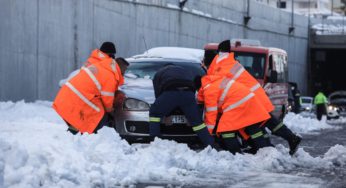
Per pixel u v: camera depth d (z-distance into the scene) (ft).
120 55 140.56
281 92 94.38
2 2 97.50
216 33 198.59
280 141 74.13
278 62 96.73
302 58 288.51
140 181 38.19
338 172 43.93
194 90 50.78
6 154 35.19
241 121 49.24
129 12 144.36
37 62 107.55
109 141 43.96
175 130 54.29
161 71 51.19
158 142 46.83
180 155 45.55
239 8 217.15
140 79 61.46
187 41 177.78
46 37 110.11
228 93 49.42
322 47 297.33
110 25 135.33
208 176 40.83
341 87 326.44
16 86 101.45
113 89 50.57
